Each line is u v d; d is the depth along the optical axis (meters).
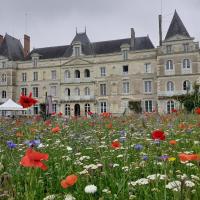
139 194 3.45
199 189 3.30
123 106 63.19
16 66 73.00
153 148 6.13
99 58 65.88
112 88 64.38
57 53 72.38
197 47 57.06
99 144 6.80
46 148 6.64
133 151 5.90
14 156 5.04
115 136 8.48
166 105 58.09
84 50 68.00
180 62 57.94
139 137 7.77
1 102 71.88
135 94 62.34
